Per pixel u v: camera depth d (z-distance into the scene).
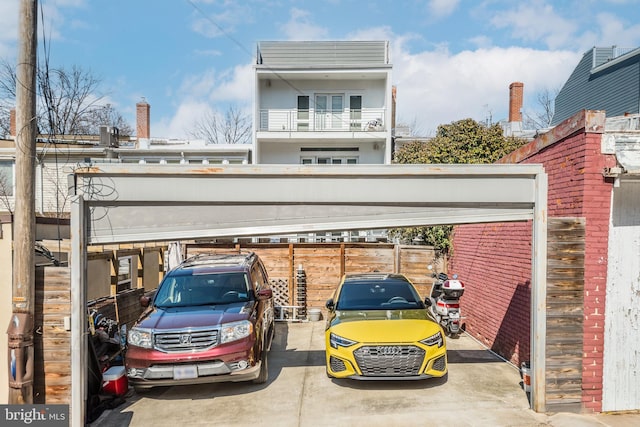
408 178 5.31
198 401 5.77
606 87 22.48
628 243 5.32
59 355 5.09
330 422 5.02
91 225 5.12
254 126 18.55
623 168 5.07
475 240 8.79
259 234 5.27
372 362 5.79
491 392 5.83
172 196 5.14
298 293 10.84
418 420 5.01
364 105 19.77
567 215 5.66
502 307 7.44
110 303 7.43
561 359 5.26
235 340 5.84
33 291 5.04
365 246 11.02
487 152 13.13
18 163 5.05
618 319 5.31
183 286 7.11
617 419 5.07
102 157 18.06
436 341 5.98
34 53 5.24
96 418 5.31
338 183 5.28
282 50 19.92
